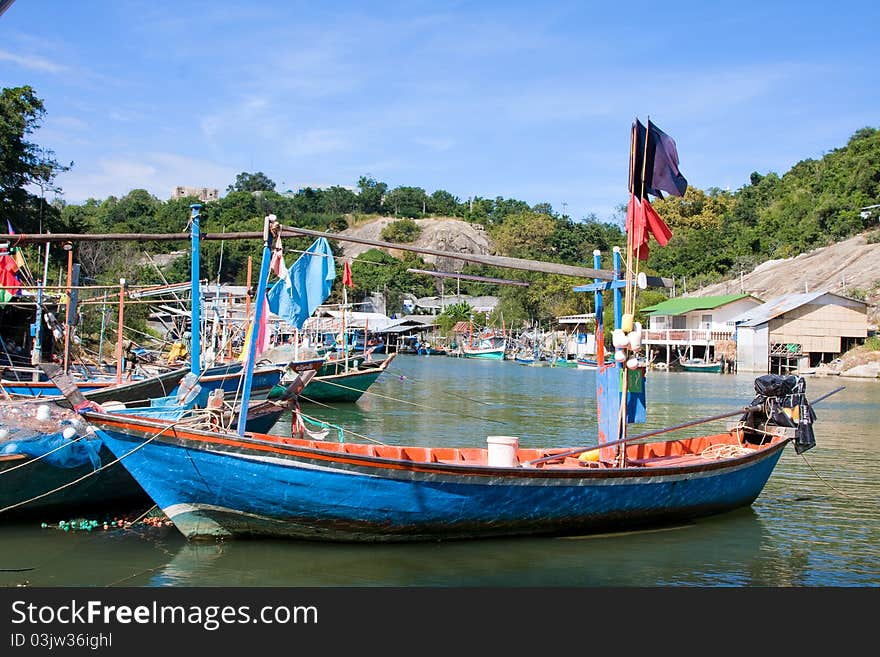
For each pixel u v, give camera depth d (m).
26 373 22.16
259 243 67.44
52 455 10.56
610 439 11.69
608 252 105.12
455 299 98.00
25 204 34.47
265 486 9.46
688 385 41.41
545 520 10.66
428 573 9.46
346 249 125.06
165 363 25.89
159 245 73.31
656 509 11.44
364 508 9.70
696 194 90.50
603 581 9.38
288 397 12.76
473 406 29.16
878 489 14.70
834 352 51.50
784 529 11.76
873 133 82.69
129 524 11.16
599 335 12.09
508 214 147.38
